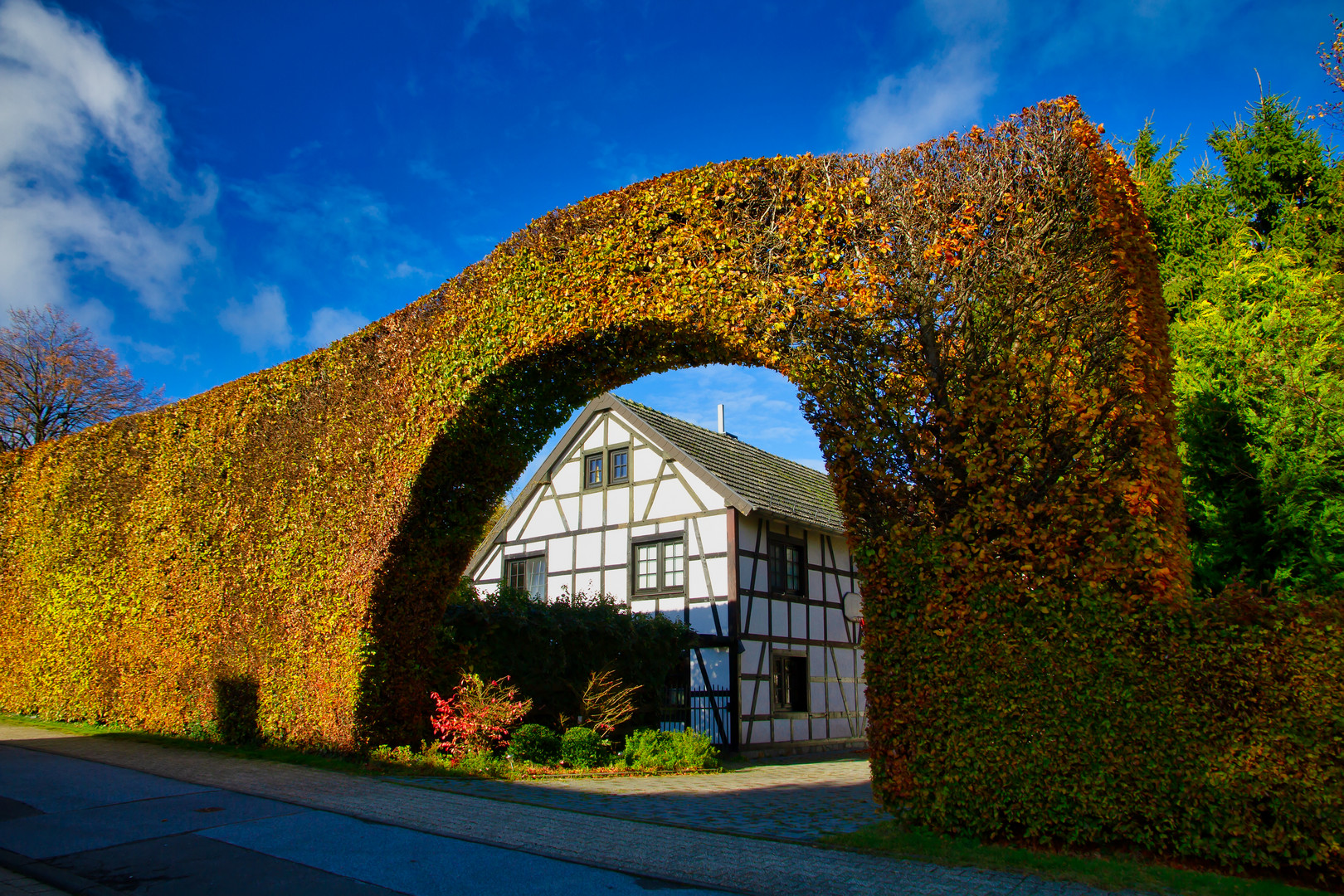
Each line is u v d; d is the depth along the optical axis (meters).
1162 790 4.71
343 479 9.75
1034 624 5.26
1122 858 4.84
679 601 15.87
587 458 18.05
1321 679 4.43
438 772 8.35
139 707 11.37
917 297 6.14
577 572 17.61
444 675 9.99
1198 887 4.33
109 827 5.66
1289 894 4.19
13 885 4.46
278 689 9.66
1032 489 5.56
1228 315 10.39
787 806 7.26
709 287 7.29
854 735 17.81
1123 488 5.25
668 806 7.08
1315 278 10.30
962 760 5.32
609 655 12.96
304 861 4.86
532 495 18.98
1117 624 5.02
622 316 7.79
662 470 16.67
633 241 7.93
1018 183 6.19
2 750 9.43
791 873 4.72
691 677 15.28
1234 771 4.55
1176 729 4.75
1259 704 4.57
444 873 4.67
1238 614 4.73
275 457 10.62
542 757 9.64
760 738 15.09
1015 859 4.84
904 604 5.76
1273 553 8.73
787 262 6.95
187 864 4.79
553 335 8.27
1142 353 5.52
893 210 6.48
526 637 11.42
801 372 6.54
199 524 11.27
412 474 8.95
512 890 4.38
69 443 13.99
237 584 10.51
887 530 5.99
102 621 12.30
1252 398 8.97
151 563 11.77
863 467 6.15
